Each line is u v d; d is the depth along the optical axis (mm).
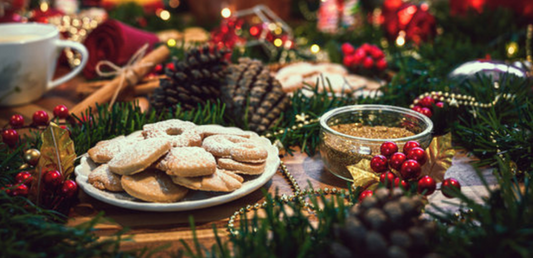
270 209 489
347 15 1094
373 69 838
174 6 1381
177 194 521
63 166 556
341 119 625
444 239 462
